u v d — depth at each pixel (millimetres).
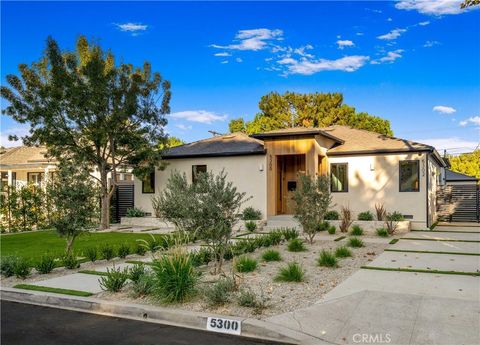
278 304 6285
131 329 5676
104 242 14398
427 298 6449
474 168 45219
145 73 18625
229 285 6926
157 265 6844
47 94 17375
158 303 6469
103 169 19219
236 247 10938
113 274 7473
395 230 16188
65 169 10445
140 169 19703
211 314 5871
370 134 21984
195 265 8789
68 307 6836
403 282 7617
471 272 8508
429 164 18531
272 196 19391
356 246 12164
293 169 20984
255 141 21578
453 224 20000
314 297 6656
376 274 8352
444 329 5129
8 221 19391
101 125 18047
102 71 17703
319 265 9227
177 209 9344
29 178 28297
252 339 5242
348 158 19297
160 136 19344
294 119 38781
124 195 22812
